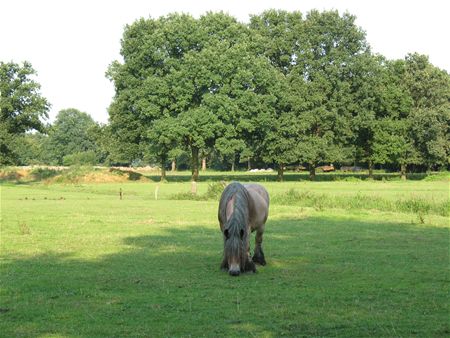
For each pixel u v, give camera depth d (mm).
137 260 14773
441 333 8516
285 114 75625
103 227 22281
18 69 72938
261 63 74438
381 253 16219
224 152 70000
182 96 70750
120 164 148125
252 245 17703
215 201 37812
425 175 88625
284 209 30641
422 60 82812
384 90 79812
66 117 175125
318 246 17594
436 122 78062
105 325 8852
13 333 8422
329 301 10477
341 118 75750
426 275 12953
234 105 70250
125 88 76562
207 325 8883
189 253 16031
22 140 73188
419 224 23922
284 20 81750
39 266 13820
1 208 31281
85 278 12391
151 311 9680
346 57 77250
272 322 9094
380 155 78562
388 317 9414
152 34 74062
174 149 72500
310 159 75250
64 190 54594
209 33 76812
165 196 44031
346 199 33938
